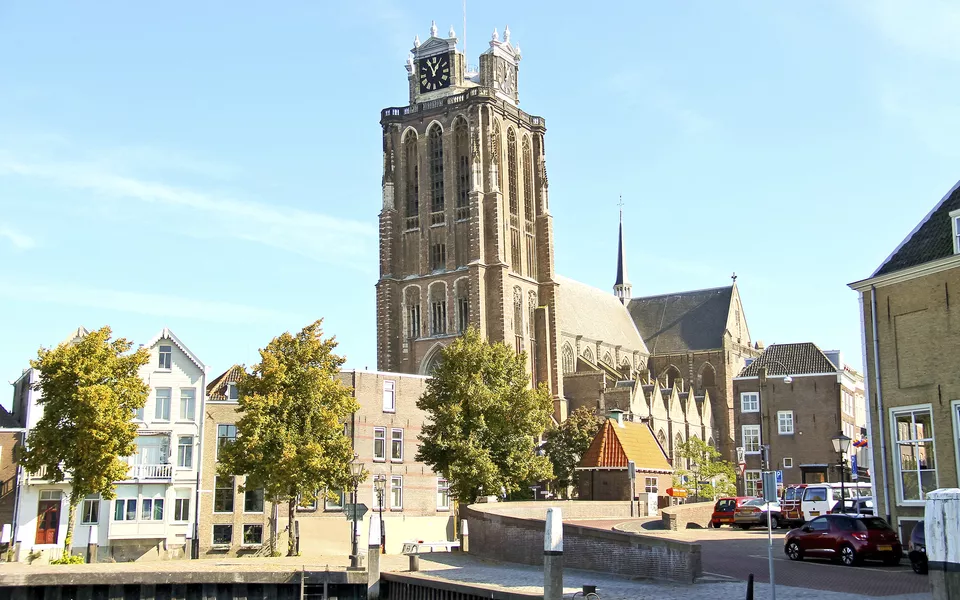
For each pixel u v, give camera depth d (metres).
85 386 60.59
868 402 47.72
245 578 46.88
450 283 137.62
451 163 140.62
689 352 176.50
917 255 46.16
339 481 66.69
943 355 43.97
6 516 70.50
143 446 75.56
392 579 43.84
